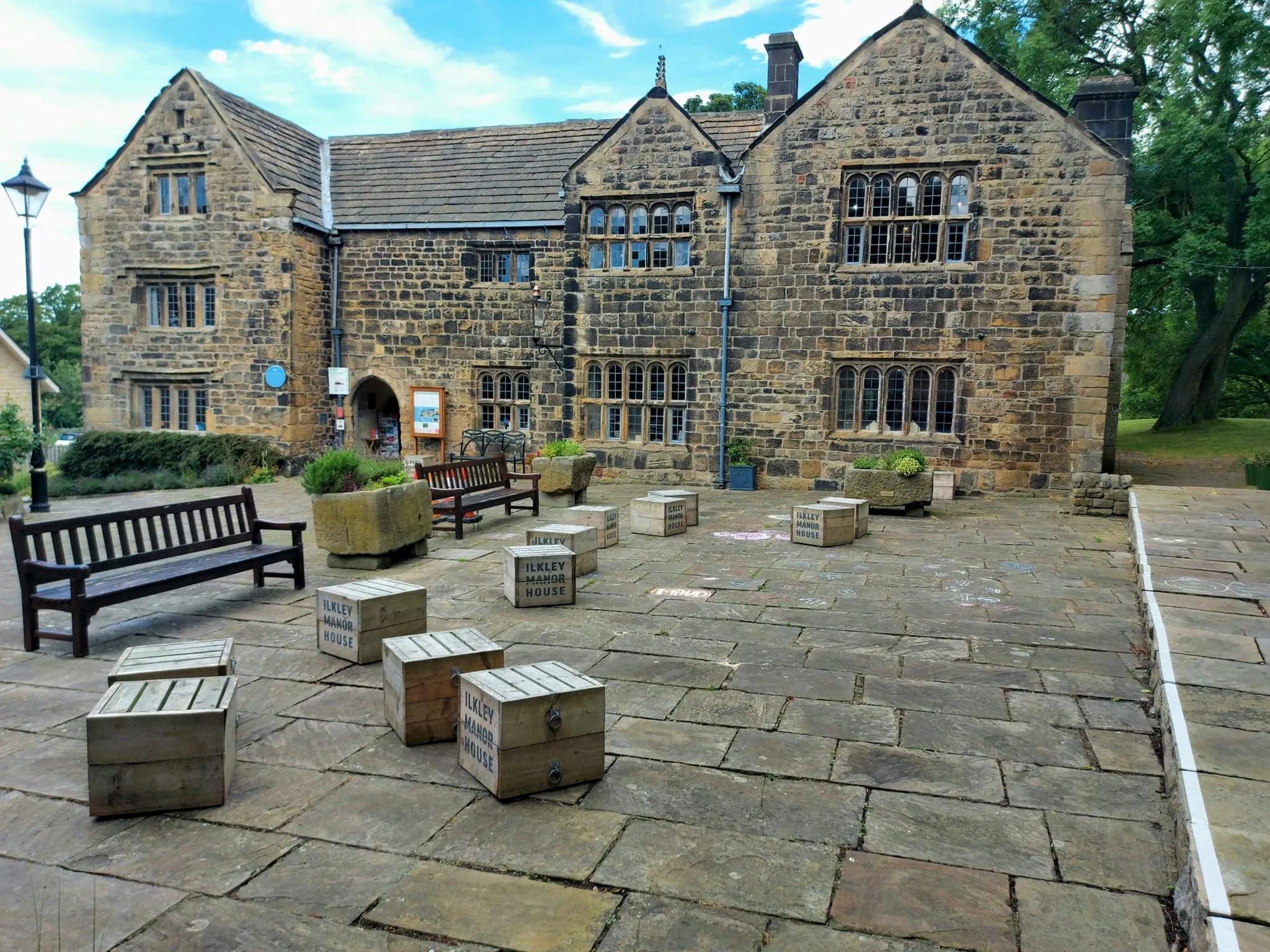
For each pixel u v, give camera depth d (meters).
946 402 15.91
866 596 8.05
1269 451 20.14
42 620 7.21
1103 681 5.69
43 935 3.05
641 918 3.17
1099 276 14.90
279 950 2.98
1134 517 10.63
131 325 20.11
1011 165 15.09
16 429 13.78
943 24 15.28
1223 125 23.11
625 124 17.17
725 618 7.26
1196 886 2.87
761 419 16.78
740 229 16.59
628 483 17.53
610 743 4.72
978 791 4.16
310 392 19.91
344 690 5.52
